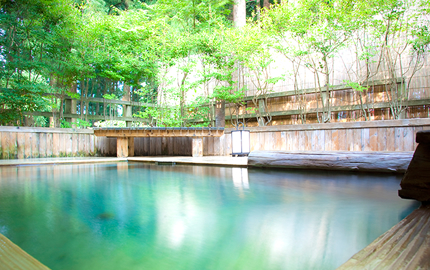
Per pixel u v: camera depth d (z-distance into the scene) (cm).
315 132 580
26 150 650
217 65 876
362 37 731
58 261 104
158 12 1005
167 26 873
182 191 258
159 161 574
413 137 464
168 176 371
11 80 675
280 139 634
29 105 693
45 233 138
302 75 884
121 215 173
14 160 585
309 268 95
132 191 260
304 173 386
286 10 665
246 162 497
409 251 81
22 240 128
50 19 716
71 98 827
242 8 1062
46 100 743
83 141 741
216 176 367
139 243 124
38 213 178
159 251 114
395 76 664
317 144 578
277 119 949
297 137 607
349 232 134
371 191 249
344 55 801
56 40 727
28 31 680
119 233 137
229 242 124
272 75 934
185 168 479
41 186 290
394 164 348
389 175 347
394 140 484
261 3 1573
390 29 608
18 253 87
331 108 816
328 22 638
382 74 732
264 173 396
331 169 389
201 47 860
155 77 872
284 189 264
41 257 108
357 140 526
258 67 804
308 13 642
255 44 723
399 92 712
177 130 680
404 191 177
